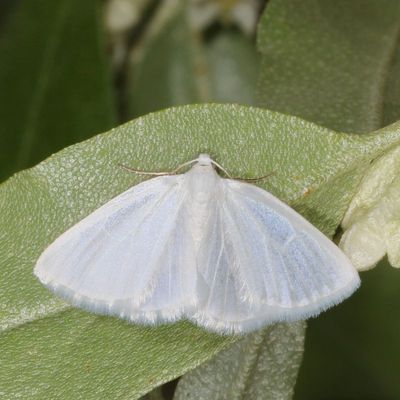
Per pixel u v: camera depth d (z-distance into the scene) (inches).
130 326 5.0
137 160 5.0
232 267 5.0
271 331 5.2
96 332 5.0
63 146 5.9
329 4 5.5
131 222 5.0
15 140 5.9
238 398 5.2
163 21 6.2
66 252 4.9
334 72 5.5
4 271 5.0
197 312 4.9
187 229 5.0
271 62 5.5
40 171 5.0
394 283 5.8
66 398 5.0
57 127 5.9
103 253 4.9
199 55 6.3
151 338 5.0
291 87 5.5
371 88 5.5
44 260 4.9
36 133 5.9
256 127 5.0
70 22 5.9
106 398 5.0
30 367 5.0
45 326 5.0
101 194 5.0
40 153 5.9
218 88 6.2
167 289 5.0
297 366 5.2
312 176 5.0
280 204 4.9
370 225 5.0
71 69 5.9
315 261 4.9
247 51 6.2
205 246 5.0
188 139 5.0
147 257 5.0
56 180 5.0
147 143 5.0
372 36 5.5
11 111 5.9
